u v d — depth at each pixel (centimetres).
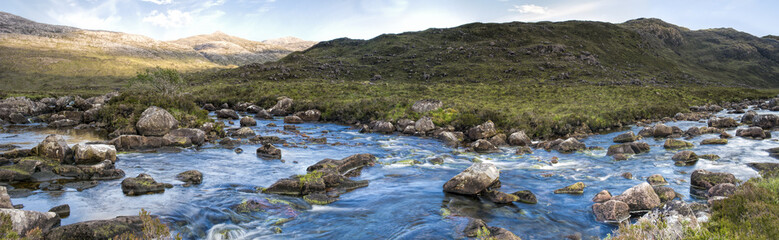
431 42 14550
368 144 2964
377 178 1878
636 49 15088
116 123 3556
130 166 2044
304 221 1270
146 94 4438
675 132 3262
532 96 6203
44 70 15350
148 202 1427
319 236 1148
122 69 17512
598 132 3622
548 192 1630
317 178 1638
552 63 11069
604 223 1244
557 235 1148
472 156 2497
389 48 13762
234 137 3156
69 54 18700
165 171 1953
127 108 3794
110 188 1603
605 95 6291
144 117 2906
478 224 1177
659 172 1959
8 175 1627
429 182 1800
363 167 2106
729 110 5462
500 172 2030
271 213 1339
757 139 2864
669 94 6744
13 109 4469
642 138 3116
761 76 15988
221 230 1179
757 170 1925
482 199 1516
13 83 12962
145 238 960
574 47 13638
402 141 3145
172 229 1169
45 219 1102
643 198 1309
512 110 4378
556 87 7538
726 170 1948
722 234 773
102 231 1019
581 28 16375
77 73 15675
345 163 2044
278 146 2769
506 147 2872
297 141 3034
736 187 1314
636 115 4503
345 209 1394
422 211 1369
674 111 4991
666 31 19275
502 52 12556
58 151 1978
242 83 9106
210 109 5869
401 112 4144
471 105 4431
